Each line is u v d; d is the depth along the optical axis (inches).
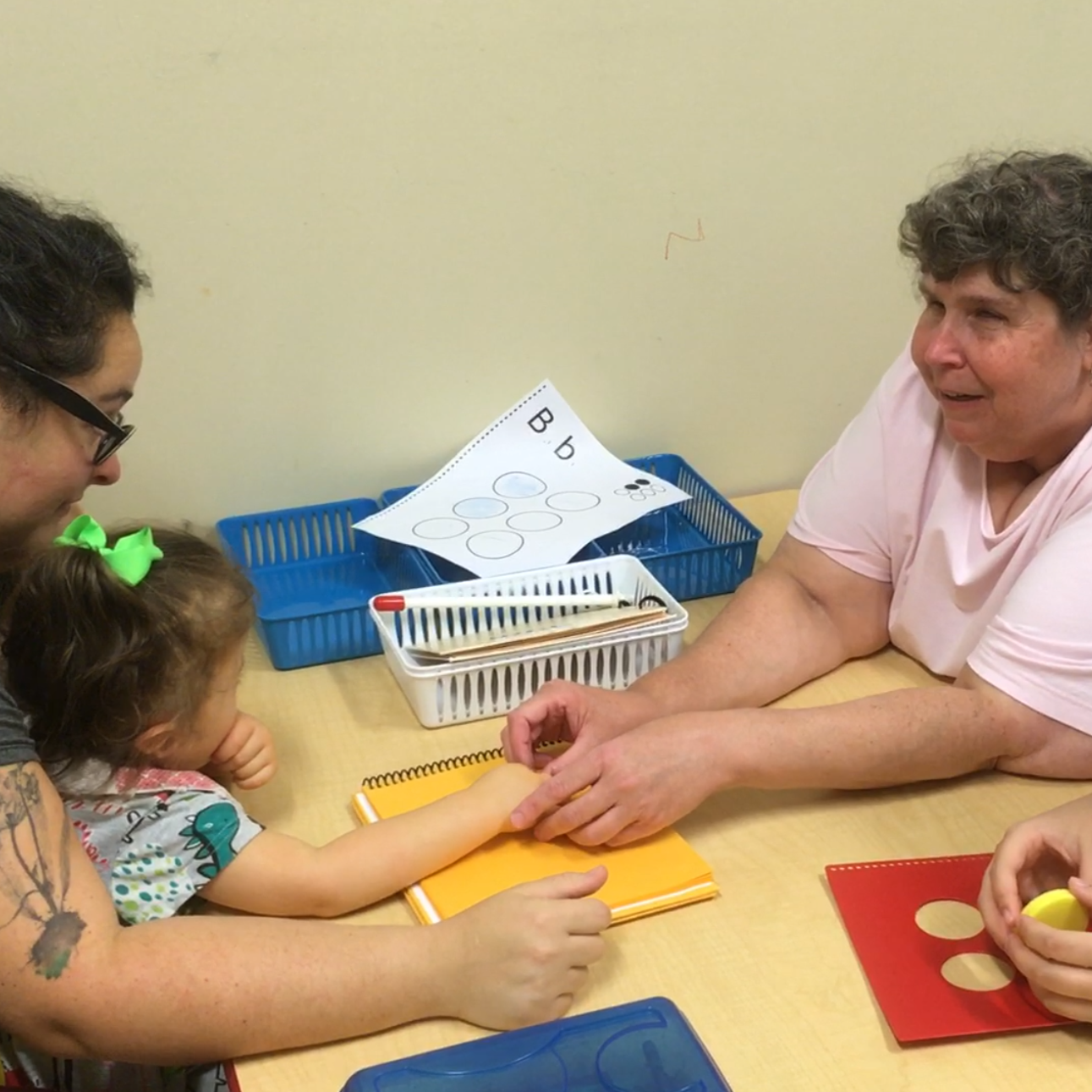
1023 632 36.2
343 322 48.6
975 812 36.2
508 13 45.2
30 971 26.1
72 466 30.0
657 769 33.8
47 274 27.6
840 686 43.1
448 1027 28.6
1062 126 55.4
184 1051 27.2
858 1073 27.3
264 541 50.5
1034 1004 28.9
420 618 43.2
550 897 29.8
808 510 44.4
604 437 55.2
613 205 50.0
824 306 55.5
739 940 31.3
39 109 41.8
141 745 31.3
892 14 50.3
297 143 44.9
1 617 31.0
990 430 36.5
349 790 37.6
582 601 43.0
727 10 47.8
